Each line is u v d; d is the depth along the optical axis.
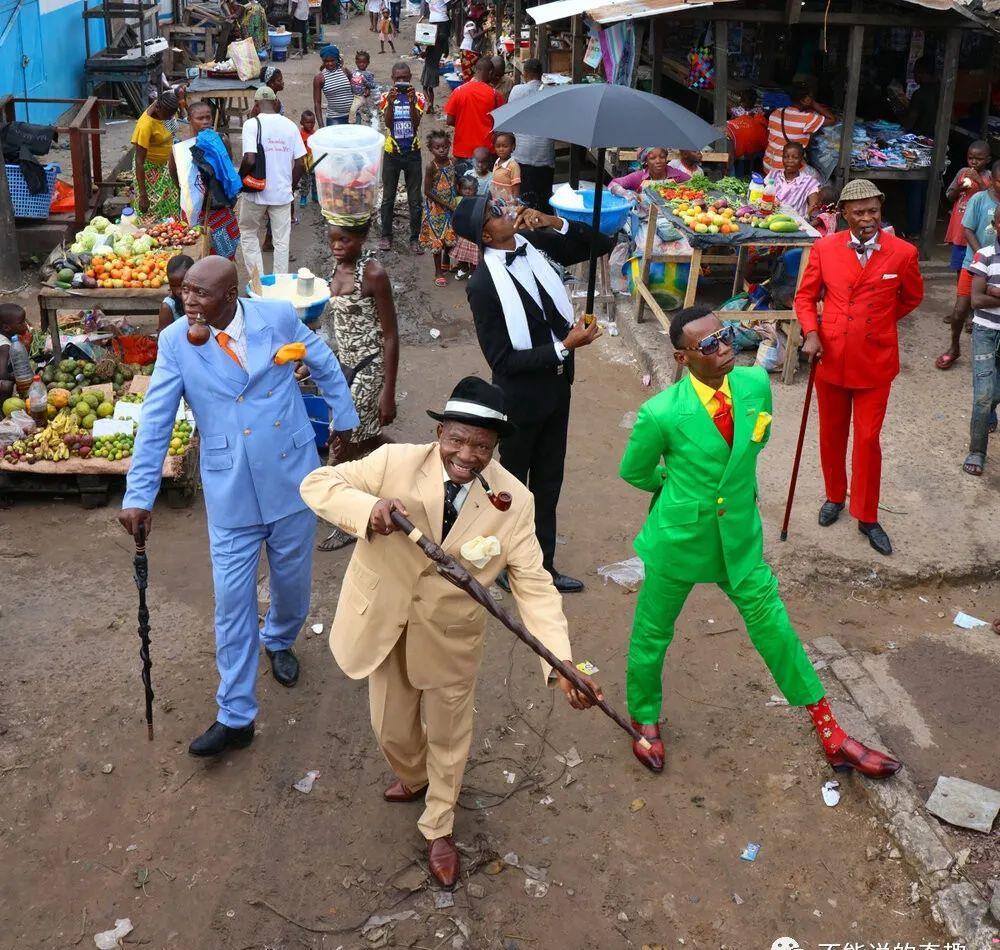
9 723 4.76
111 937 3.78
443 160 10.19
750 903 3.97
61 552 6.11
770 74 11.66
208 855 4.13
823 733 4.43
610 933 3.84
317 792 4.44
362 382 6.11
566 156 14.18
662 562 4.28
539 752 4.68
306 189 13.00
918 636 5.45
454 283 10.51
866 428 5.86
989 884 3.90
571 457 7.23
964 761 4.55
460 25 21.92
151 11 17.30
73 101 11.14
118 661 5.20
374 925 3.85
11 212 9.80
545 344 5.11
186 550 6.16
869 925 3.89
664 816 4.35
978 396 6.70
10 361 6.91
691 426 4.09
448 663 3.67
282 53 22.86
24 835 4.20
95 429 6.67
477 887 4.00
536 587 3.59
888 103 11.30
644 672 4.49
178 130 14.95
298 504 4.52
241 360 4.26
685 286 8.68
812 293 5.84
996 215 6.46
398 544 3.54
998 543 6.12
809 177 9.19
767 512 6.39
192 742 4.60
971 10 9.62
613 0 10.27
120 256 7.99
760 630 4.29
